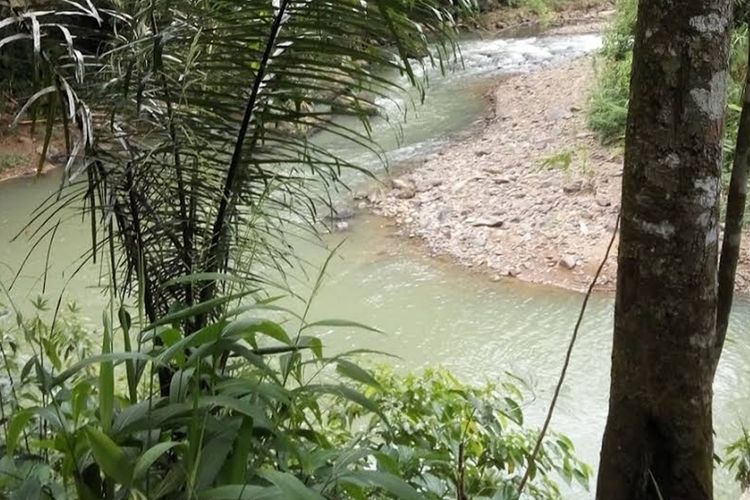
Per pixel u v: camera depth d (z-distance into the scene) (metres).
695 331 1.61
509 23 14.73
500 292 6.06
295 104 1.94
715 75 1.51
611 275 6.16
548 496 2.30
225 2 1.81
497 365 5.02
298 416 1.45
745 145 1.77
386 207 7.64
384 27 1.78
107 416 1.24
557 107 9.67
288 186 2.25
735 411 4.27
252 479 1.31
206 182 2.00
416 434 2.11
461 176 8.18
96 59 1.99
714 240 1.59
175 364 1.58
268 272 5.11
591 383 4.68
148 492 1.21
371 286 6.16
